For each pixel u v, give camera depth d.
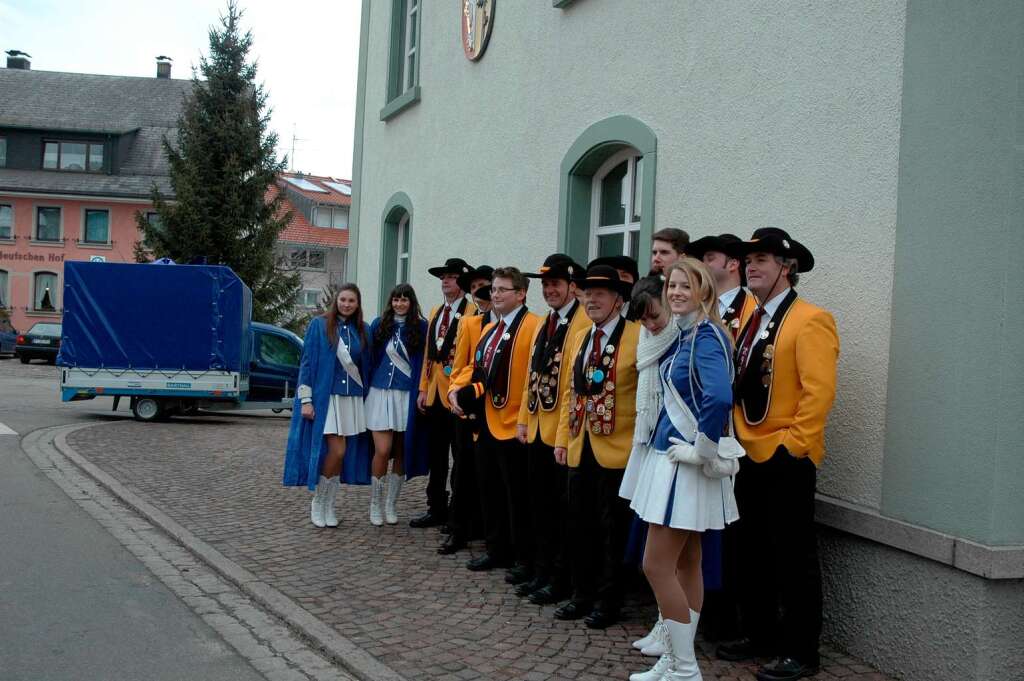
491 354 5.59
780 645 4.08
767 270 3.97
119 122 43.19
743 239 5.20
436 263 9.79
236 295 13.51
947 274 3.80
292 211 26.62
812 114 4.70
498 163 8.44
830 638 4.34
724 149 5.39
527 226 7.86
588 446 4.58
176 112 44.47
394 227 11.58
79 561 5.61
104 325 13.22
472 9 8.96
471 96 9.06
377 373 6.75
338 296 6.71
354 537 6.46
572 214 7.18
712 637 4.44
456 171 9.38
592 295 4.43
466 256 9.05
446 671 3.94
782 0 4.95
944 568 3.76
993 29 3.63
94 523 6.65
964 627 3.66
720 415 3.39
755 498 4.13
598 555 4.73
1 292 40.03
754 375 4.02
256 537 6.37
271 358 15.27
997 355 3.57
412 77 11.16
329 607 4.80
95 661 4.00
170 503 7.47
